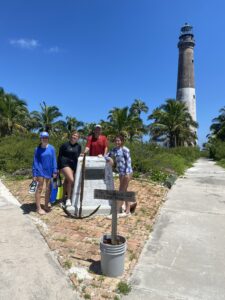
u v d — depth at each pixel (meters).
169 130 49.94
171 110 50.12
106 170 7.41
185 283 4.65
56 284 4.45
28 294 4.23
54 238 5.90
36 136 21.69
